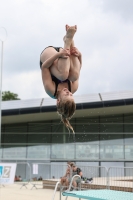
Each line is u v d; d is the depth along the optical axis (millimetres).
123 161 34250
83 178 16484
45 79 4754
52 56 4633
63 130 36031
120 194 7035
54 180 17516
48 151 35656
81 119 36438
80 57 4949
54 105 31781
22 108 32000
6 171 18984
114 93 33469
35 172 19172
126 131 35094
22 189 17156
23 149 36219
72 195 7098
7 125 37375
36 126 36719
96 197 6430
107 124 35781
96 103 31609
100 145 35188
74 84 4965
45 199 12766
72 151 35312
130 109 33469
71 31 4648
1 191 16078
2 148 36656
